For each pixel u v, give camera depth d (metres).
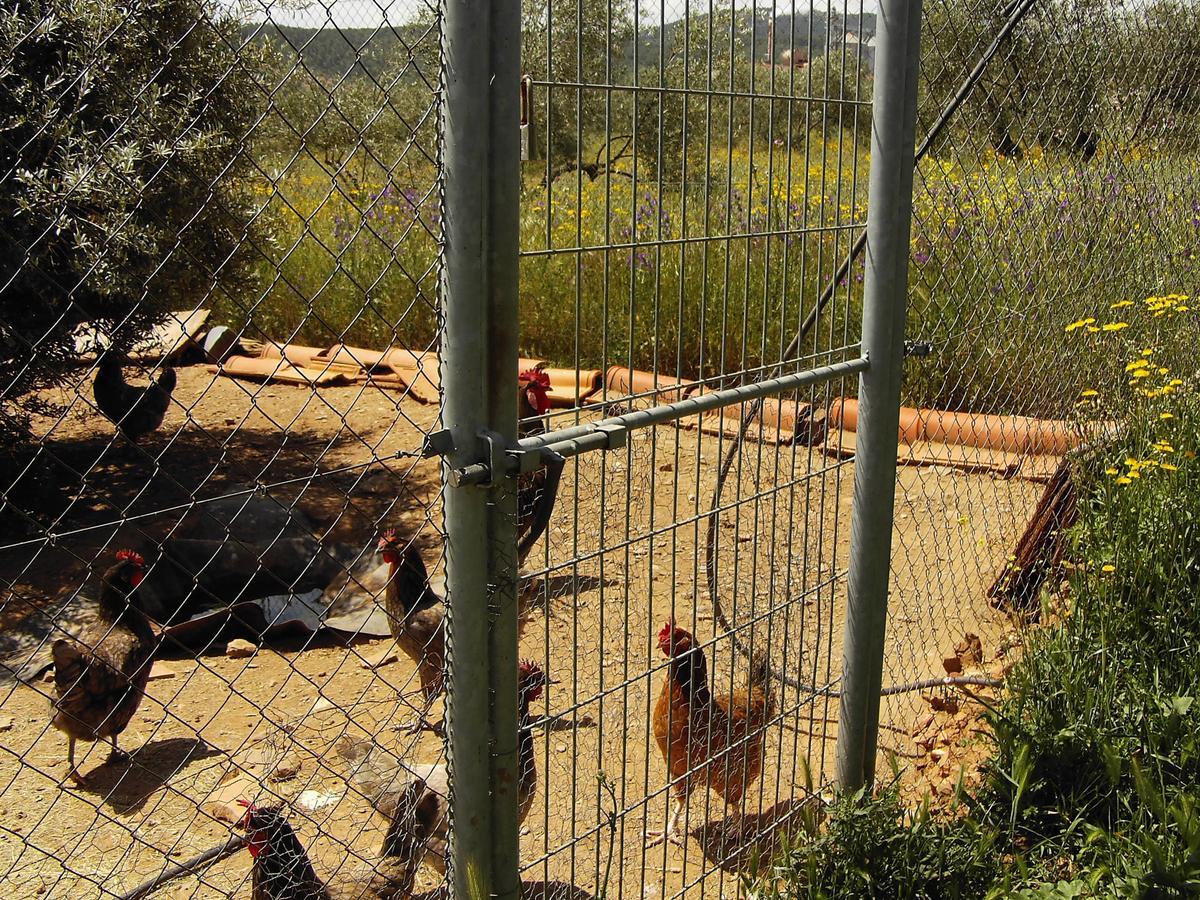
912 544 5.55
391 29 1.87
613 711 4.04
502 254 1.92
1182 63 5.47
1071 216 4.88
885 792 3.11
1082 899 2.92
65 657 3.58
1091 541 4.46
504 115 1.86
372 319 9.33
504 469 1.97
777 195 3.41
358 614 5.00
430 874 3.17
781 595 4.97
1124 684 3.87
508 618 2.07
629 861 3.31
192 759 3.86
